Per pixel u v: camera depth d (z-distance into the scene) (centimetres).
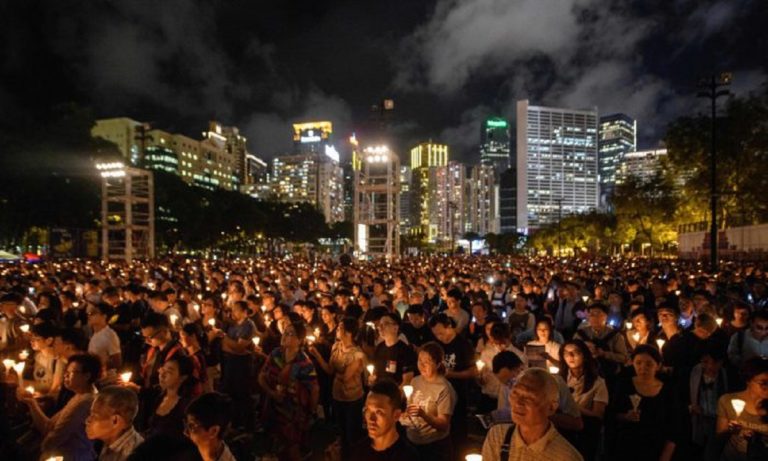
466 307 1053
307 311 912
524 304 932
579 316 1018
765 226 3469
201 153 16688
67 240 4297
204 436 333
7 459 452
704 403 526
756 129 3512
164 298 918
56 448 421
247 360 778
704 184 3750
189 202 6331
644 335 730
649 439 459
